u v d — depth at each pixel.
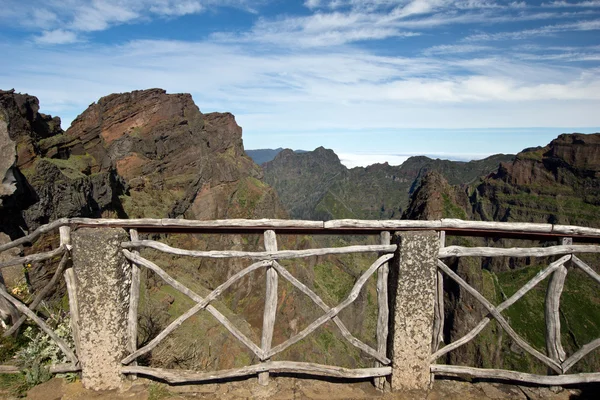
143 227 3.78
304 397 3.71
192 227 3.74
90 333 3.67
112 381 3.76
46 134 16.23
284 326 28.91
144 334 5.49
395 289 3.61
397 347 3.67
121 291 3.69
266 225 3.66
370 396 3.73
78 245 3.53
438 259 3.72
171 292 15.54
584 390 3.90
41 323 3.93
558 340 3.84
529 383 3.96
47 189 11.41
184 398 3.68
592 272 3.60
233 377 3.96
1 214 7.55
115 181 22.12
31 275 9.26
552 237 3.73
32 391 3.70
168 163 32.53
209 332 13.56
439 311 3.89
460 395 3.78
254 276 31.53
